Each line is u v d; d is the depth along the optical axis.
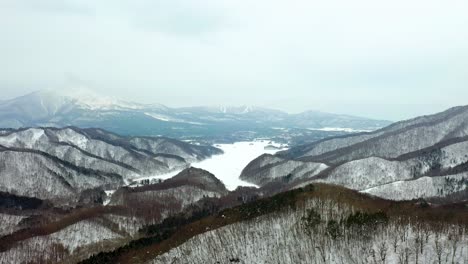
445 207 186.00
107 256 174.38
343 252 150.00
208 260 155.88
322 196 182.25
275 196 193.50
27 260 195.00
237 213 187.62
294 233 162.12
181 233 183.25
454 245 137.50
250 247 159.75
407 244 146.25
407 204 181.75
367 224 157.38
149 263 158.38
